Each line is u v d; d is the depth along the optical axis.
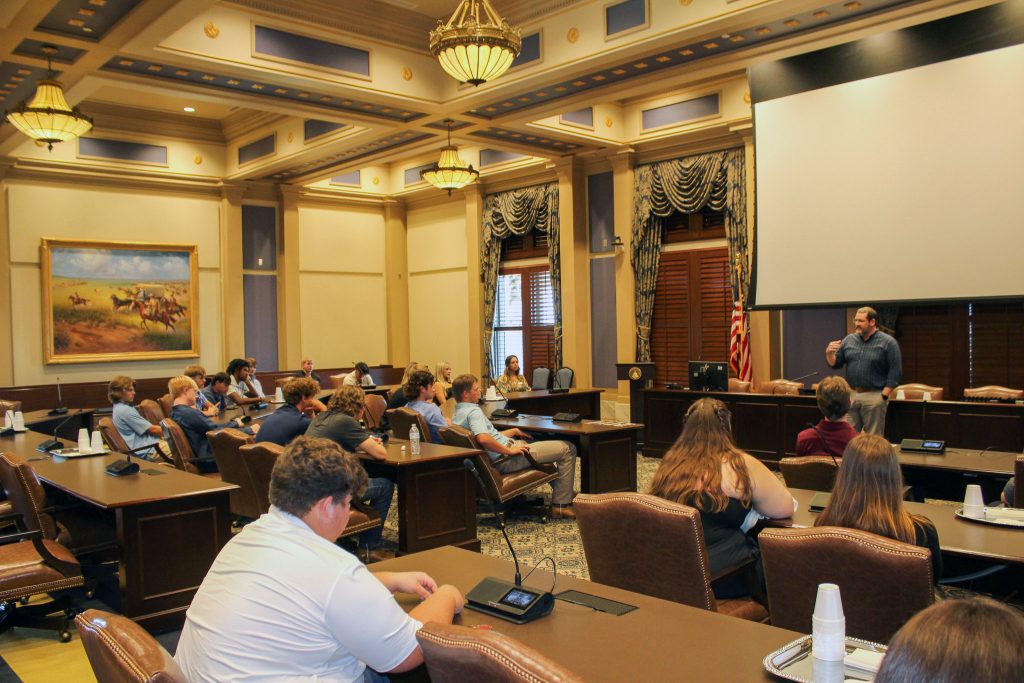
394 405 7.53
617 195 10.14
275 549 1.79
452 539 5.13
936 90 6.46
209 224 11.88
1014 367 7.57
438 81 7.93
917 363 8.15
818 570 2.21
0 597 3.44
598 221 10.55
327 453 1.89
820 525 2.44
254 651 1.69
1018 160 6.08
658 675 1.63
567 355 10.69
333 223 12.96
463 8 5.68
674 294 9.99
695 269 9.77
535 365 11.62
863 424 6.40
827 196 7.15
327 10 7.07
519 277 11.85
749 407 7.77
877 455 2.35
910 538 2.29
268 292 12.30
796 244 7.36
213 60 6.54
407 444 5.49
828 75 7.09
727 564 2.73
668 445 8.45
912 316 8.16
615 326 10.43
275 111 7.93
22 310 10.38
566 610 2.06
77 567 3.63
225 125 11.62
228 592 1.75
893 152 6.73
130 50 6.26
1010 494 3.79
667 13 6.22
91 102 10.53
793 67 7.32
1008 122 6.11
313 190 12.52
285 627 1.70
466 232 12.33
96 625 1.60
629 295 10.14
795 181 7.36
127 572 3.80
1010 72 6.09
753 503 2.79
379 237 13.50
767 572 2.34
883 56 6.75
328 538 1.90
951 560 3.33
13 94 7.49
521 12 7.18
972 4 5.55
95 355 10.84
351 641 1.72
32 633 3.88
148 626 3.84
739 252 8.96
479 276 12.05
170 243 11.44
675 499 2.77
